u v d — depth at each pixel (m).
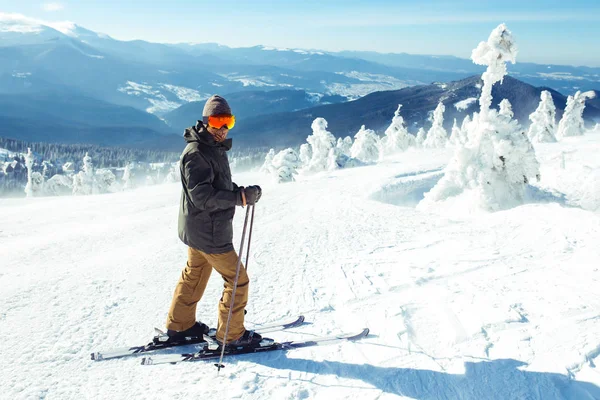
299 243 6.77
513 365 2.88
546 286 4.13
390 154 45.28
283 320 3.82
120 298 4.40
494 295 4.02
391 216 9.01
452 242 6.17
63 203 15.77
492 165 12.55
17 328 3.66
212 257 3.06
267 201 13.31
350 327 3.64
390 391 2.69
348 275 4.98
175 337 3.33
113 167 179.25
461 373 2.85
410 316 3.74
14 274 5.51
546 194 14.33
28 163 45.00
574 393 2.54
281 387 2.76
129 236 8.23
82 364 3.07
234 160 127.38
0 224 10.74
